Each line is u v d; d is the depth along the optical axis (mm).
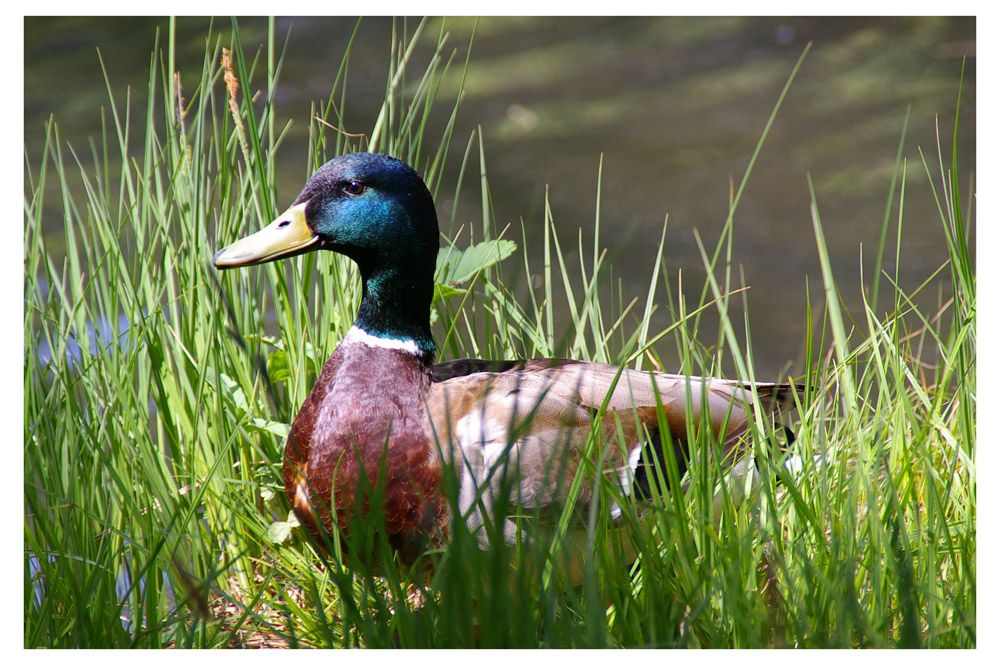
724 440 5422
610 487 4547
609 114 16125
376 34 18031
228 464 5977
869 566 4676
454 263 6453
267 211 6215
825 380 5836
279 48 17391
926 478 5012
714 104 16406
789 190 14180
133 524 5512
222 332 6199
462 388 5277
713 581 4434
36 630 4941
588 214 13812
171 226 6719
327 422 5301
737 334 11711
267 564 5547
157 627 4871
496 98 16578
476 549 4309
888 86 16438
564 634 4316
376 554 5219
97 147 14672
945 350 5988
